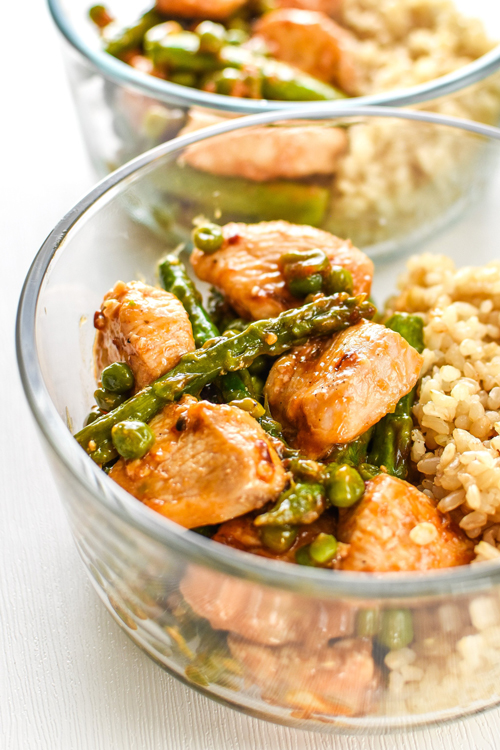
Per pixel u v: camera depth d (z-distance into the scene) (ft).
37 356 1.18
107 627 1.28
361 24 1.91
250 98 1.69
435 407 1.27
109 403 1.26
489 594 1.06
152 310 1.25
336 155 1.50
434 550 1.18
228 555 1.06
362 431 1.23
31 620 1.29
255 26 1.93
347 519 1.17
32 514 1.37
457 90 1.57
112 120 1.65
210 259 1.36
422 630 1.09
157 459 1.19
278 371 1.26
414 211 1.58
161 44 1.73
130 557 1.11
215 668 1.17
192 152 1.39
